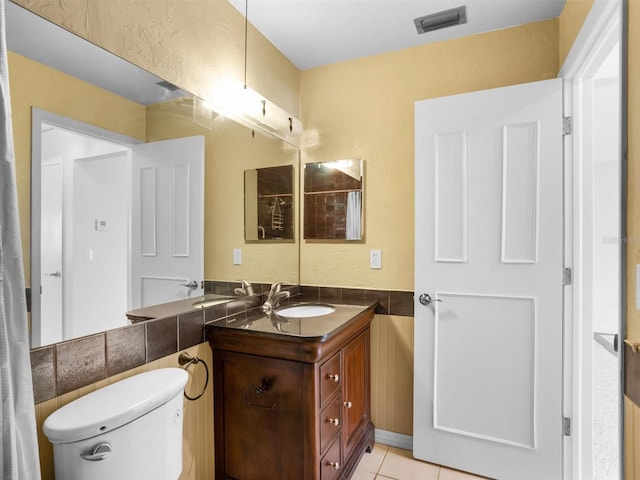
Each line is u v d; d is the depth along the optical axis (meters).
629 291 1.04
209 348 1.67
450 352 1.99
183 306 1.55
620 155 1.08
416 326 2.07
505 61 2.03
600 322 3.84
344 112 2.40
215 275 1.75
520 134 1.84
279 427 1.54
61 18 1.09
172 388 1.19
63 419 0.97
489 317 1.91
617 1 1.17
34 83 1.03
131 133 1.32
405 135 2.23
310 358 1.47
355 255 2.35
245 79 1.95
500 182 1.88
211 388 1.67
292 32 2.10
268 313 1.94
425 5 1.86
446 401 2.00
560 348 1.78
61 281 1.08
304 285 2.48
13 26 0.98
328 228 2.41
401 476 1.93
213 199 1.74
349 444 1.88
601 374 3.25
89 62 1.17
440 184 2.00
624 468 1.06
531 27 1.98
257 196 2.06
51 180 1.07
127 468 1.05
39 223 1.03
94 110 1.19
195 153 1.62
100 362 1.18
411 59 2.23
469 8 1.88
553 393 1.79
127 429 1.05
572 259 1.78
